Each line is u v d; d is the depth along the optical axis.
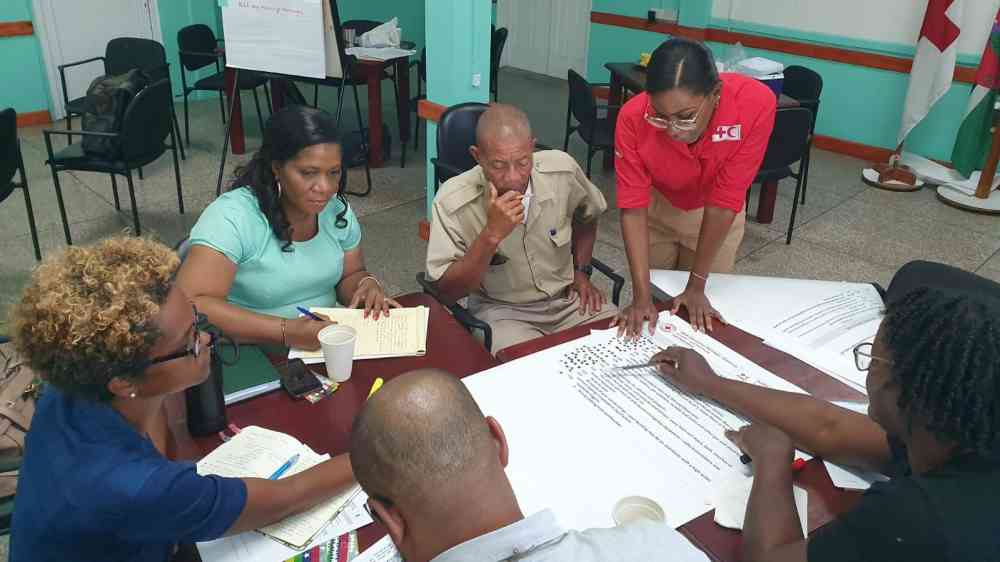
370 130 4.62
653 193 2.18
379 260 3.49
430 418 0.67
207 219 1.59
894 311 0.87
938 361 0.78
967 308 0.80
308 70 3.61
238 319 1.47
